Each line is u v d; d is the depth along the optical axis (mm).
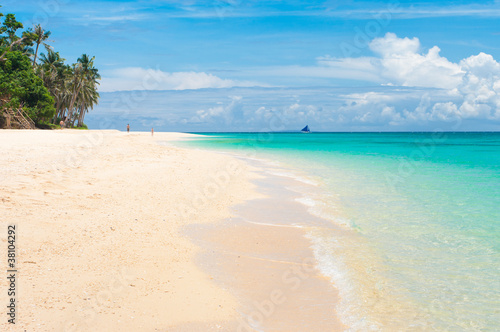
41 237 6434
